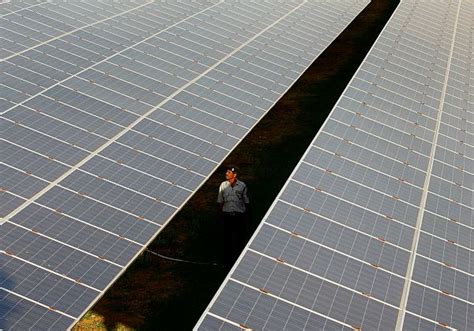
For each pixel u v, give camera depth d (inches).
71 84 949.8
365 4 1925.4
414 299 560.4
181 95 1000.9
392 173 776.3
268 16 1572.3
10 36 1110.4
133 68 1066.7
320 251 592.7
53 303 532.4
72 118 850.8
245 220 802.8
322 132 825.5
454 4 2070.6
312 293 538.9
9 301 521.7
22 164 719.7
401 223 673.6
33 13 1255.5
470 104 1136.8
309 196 672.4
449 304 566.6
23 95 892.6
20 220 626.8
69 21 1261.1
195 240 857.5
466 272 622.8
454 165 859.4
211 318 492.4
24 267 565.6
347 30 1999.3
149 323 702.5
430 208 723.4
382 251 616.7
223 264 814.5
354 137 841.5
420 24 1627.7
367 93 1016.2
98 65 1044.5
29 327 501.7
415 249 634.8
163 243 841.5
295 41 1424.7
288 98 1414.9
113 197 703.1
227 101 1019.9
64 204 669.3
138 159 789.9
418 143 893.2
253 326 494.0
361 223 653.9
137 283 767.1
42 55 1058.1
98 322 693.9
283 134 1223.5
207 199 964.6
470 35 1700.3
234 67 1173.1
